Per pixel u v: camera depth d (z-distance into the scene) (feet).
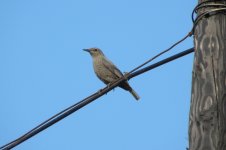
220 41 36.04
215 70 34.88
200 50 36.22
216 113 33.32
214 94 34.01
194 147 33.01
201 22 37.42
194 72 35.70
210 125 33.06
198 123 33.53
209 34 36.50
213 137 32.68
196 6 38.63
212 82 34.47
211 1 37.78
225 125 32.96
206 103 33.83
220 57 35.37
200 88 34.63
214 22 36.91
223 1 37.68
